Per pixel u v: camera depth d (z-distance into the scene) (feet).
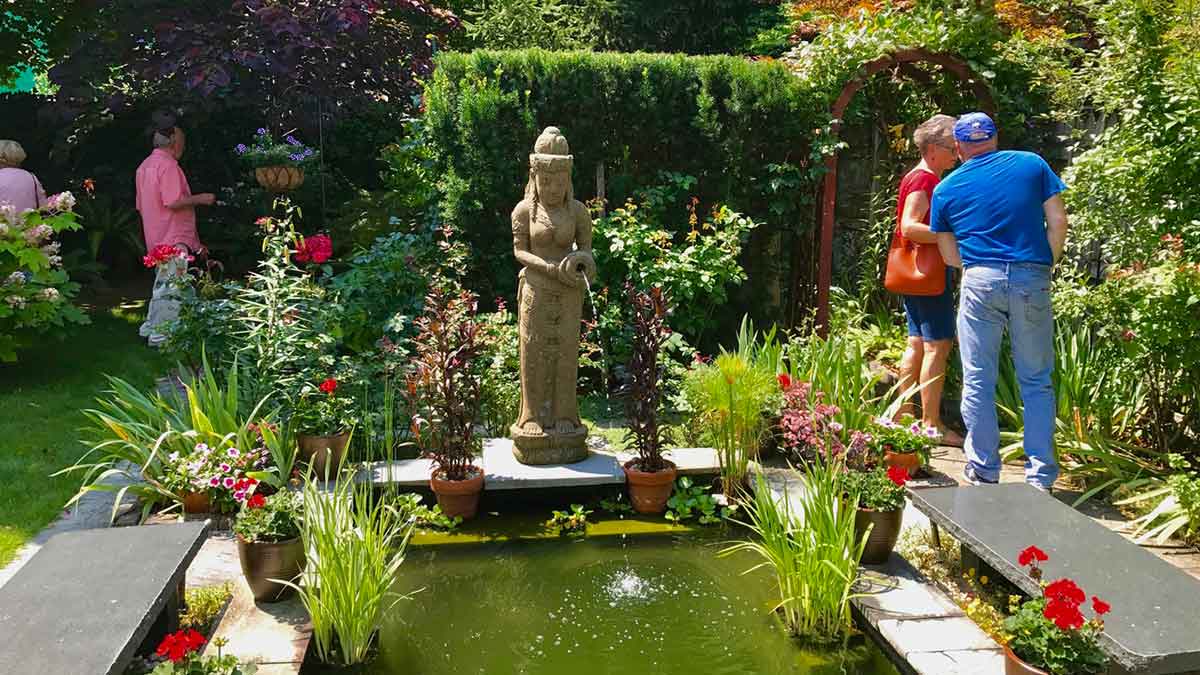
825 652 11.10
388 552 12.42
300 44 26.73
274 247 19.01
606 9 46.96
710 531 14.96
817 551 11.40
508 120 21.98
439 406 15.16
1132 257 16.60
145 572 10.25
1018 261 14.60
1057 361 17.33
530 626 11.80
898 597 11.64
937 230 15.83
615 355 21.65
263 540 11.56
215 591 12.07
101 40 28.37
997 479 15.30
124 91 31.50
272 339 17.15
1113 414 17.10
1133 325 15.11
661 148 23.38
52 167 35.76
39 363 23.06
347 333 20.54
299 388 16.60
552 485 15.42
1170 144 15.53
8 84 35.94
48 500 14.61
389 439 15.43
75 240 35.73
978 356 15.14
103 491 15.10
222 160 36.58
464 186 22.04
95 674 8.16
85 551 10.87
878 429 15.96
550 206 15.81
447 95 22.09
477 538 14.58
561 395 16.16
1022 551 10.75
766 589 12.87
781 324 25.13
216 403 15.44
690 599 12.55
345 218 32.12
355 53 29.37
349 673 10.66
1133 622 9.11
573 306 15.89
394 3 30.37
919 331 17.88
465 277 22.81
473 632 11.66
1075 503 14.84
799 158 23.61
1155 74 15.92
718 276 21.93
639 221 22.93
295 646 10.47
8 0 30.76
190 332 18.06
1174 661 8.52
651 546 14.40
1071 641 8.86
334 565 10.77
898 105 25.13
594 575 13.34
